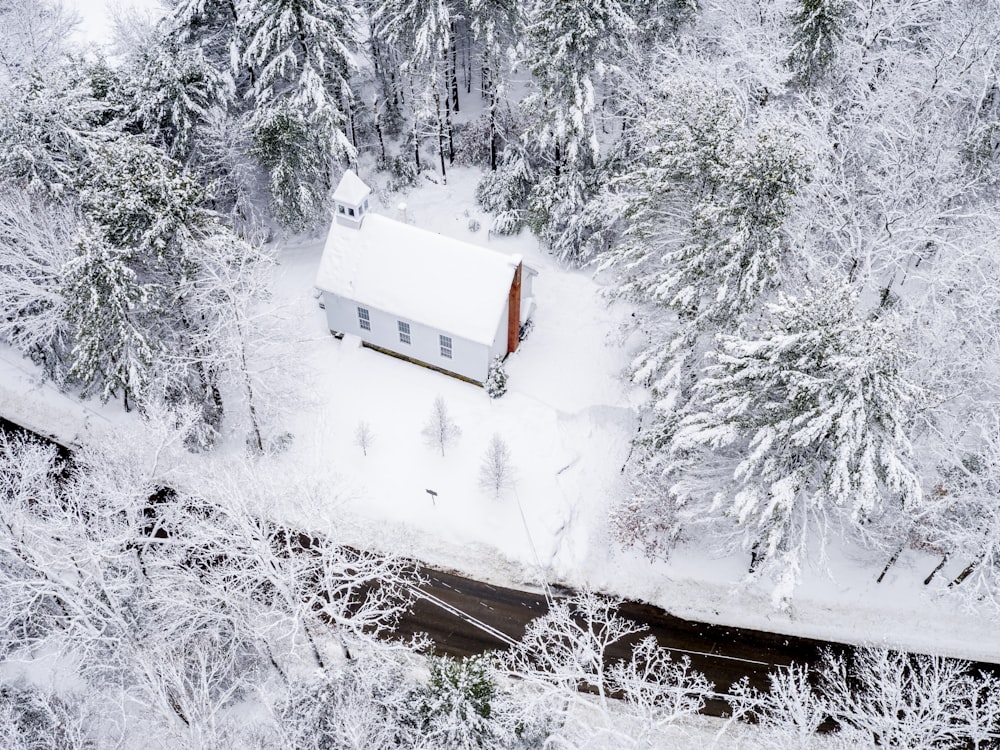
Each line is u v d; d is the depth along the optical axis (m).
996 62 29.80
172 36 36.41
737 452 25.45
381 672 20.89
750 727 23.69
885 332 19.62
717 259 25.08
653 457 26.77
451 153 41.88
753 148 24.22
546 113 34.75
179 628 22.98
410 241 32.16
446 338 31.94
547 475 29.64
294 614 20.59
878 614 26.14
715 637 25.75
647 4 34.72
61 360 32.78
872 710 20.53
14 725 20.16
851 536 27.52
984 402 24.58
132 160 26.56
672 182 26.47
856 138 31.08
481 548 28.02
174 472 26.06
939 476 26.39
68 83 32.44
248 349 29.86
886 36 32.38
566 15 31.53
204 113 34.12
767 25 34.00
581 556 27.72
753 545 26.14
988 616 25.94
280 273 37.69
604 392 32.56
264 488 24.02
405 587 26.95
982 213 27.56
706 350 26.41
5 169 31.06
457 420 31.36
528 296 34.25
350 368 33.72
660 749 23.03
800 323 20.50
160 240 26.23
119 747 19.78
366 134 42.28
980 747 23.55
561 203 35.72
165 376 28.05
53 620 23.09
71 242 30.56
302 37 34.62
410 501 29.11
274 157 34.38
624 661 25.05
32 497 23.98
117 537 21.95
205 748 18.69
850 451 19.59
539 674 21.45
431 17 34.53
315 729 20.03
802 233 26.34
